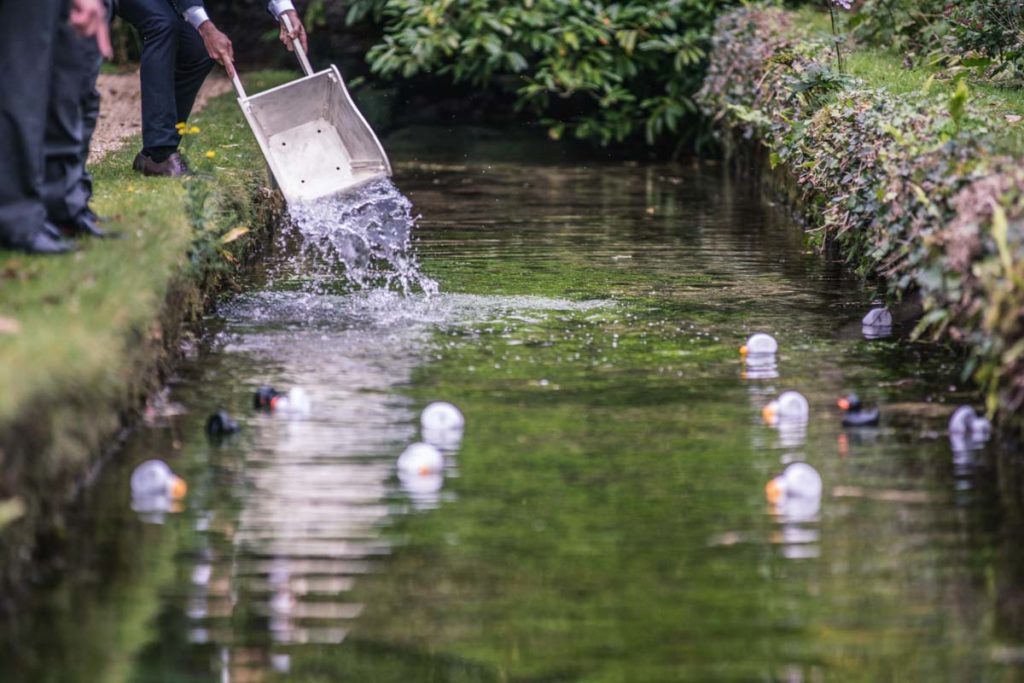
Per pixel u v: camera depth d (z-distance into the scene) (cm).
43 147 1152
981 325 1027
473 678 685
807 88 1917
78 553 815
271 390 1099
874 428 1047
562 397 1130
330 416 1077
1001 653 697
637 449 1002
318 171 1582
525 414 1084
